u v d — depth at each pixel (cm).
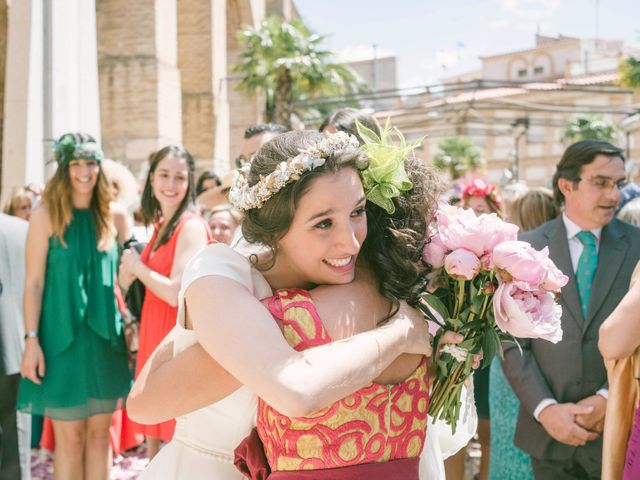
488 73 6844
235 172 159
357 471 137
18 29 814
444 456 201
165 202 372
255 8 2536
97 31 1533
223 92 2098
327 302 146
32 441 518
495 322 158
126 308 381
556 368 286
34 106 819
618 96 4719
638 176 2767
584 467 282
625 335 217
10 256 376
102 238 362
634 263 286
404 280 154
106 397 354
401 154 159
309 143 147
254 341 129
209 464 181
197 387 150
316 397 122
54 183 350
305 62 2166
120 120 1532
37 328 346
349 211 143
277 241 149
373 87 6462
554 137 5156
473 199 480
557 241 298
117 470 471
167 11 1584
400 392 145
